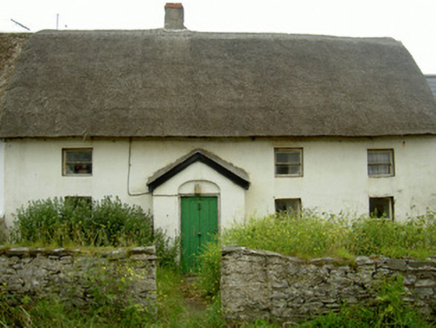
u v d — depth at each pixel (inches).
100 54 467.2
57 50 465.4
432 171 454.3
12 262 242.8
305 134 413.4
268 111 426.0
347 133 419.8
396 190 447.2
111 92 427.2
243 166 425.1
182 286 327.9
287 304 236.8
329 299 237.3
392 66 500.7
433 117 447.2
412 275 239.3
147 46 485.1
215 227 403.2
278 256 239.1
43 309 233.0
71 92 422.9
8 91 417.1
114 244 341.4
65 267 241.6
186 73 453.4
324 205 434.0
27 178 405.7
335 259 240.4
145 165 415.5
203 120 411.8
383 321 229.5
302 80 461.7
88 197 410.9
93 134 394.0
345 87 462.0
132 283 239.5
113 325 229.1
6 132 388.5
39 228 328.8
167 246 384.5
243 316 236.2
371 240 280.1
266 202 425.4
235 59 477.1
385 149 450.0
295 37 523.2
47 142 408.5
